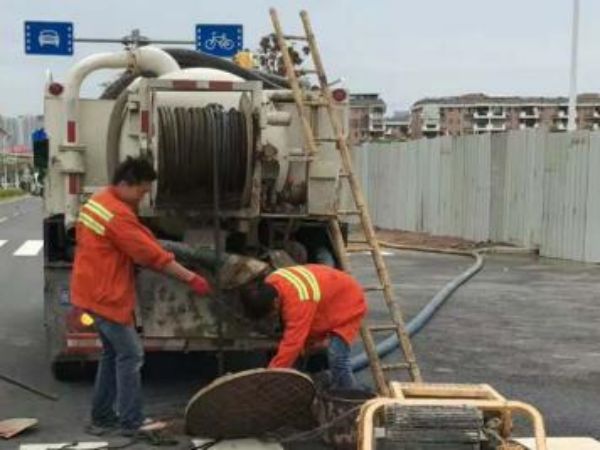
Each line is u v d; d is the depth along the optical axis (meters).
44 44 23.11
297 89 7.62
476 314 11.45
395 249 20.78
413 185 25.06
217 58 8.85
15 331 10.03
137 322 6.93
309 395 5.67
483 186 21.12
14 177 102.88
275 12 8.04
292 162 7.48
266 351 7.18
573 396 7.44
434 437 4.95
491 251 19.42
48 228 7.74
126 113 7.40
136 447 5.88
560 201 18.30
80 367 7.61
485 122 85.38
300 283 5.87
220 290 6.70
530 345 9.52
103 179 7.84
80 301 6.03
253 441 5.90
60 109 7.85
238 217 7.14
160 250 6.02
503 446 5.09
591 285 14.37
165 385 7.56
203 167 6.66
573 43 24.88
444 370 8.33
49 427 6.38
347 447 5.54
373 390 6.83
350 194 8.12
